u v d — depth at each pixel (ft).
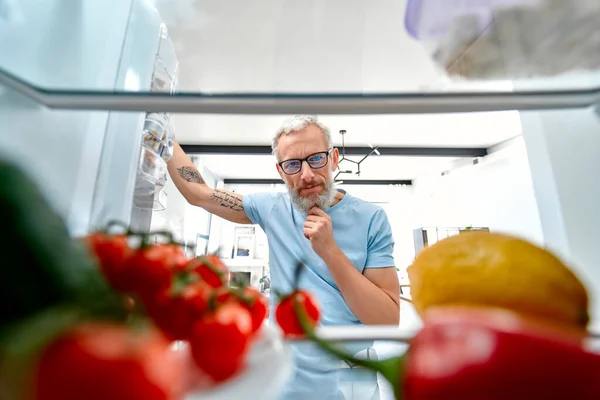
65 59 1.01
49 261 0.38
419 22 1.10
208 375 0.56
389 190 14.43
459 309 0.56
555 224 1.12
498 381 0.36
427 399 0.38
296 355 1.30
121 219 1.14
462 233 0.75
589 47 0.95
